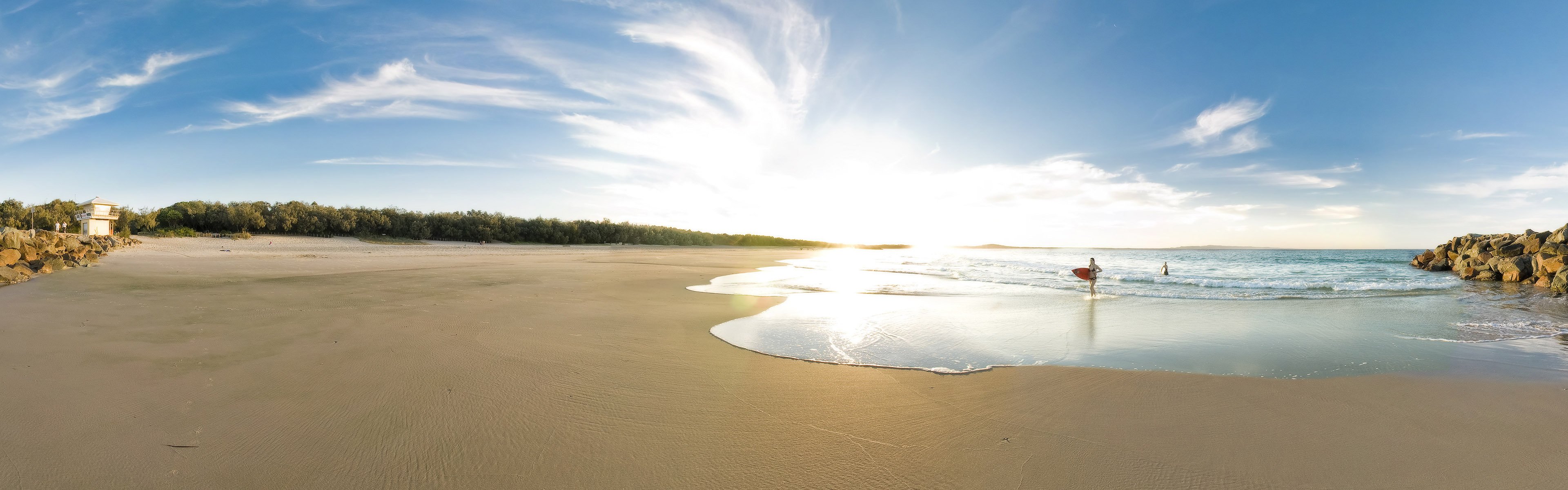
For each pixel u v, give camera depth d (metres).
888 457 3.49
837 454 3.52
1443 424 4.09
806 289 14.58
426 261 25.44
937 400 4.61
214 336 6.70
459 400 4.42
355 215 54.44
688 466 3.33
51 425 3.74
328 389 4.65
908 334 7.75
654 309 10.02
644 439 3.71
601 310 9.73
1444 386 5.08
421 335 6.98
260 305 9.31
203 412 4.07
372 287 12.67
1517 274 17.48
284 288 11.92
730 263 30.00
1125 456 3.50
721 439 3.74
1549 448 3.64
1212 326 8.62
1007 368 5.77
